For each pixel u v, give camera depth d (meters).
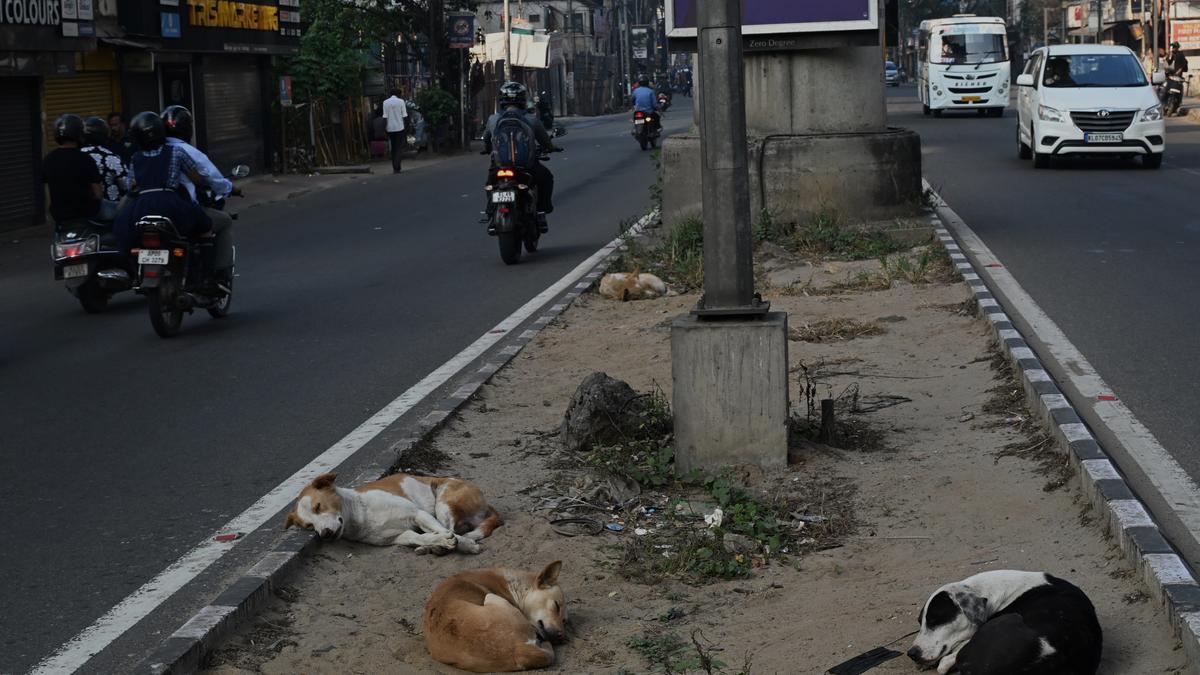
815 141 15.20
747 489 6.24
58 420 8.23
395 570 5.34
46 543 5.87
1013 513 5.70
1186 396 7.59
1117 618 4.45
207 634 4.48
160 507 6.34
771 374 6.38
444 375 9.09
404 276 14.31
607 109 85.31
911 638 4.45
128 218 11.07
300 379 9.18
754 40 15.04
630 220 18.06
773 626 4.73
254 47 30.02
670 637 4.65
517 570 4.82
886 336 9.70
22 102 21.52
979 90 41.88
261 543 5.73
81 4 21.91
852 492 6.15
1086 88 23.67
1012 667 3.82
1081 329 9.63
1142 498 5.82
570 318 11.19
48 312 12.81
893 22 15.69
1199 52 59.50
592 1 86.00
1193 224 15.55
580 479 6.46
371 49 41.16
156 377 9.45
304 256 16.69
